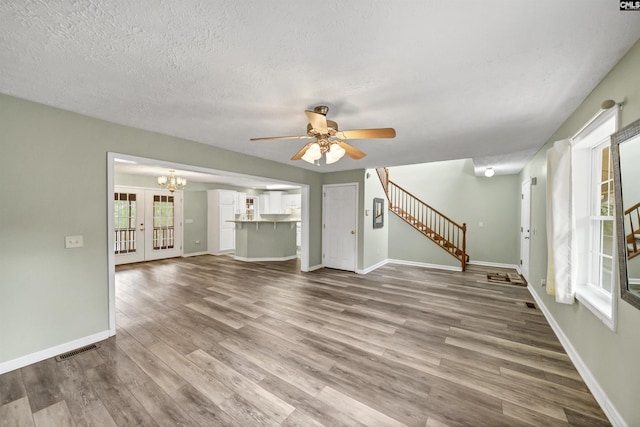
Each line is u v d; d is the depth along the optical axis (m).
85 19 1.23
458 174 6.56
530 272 4.23
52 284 2.33
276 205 9.41
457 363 2.20
